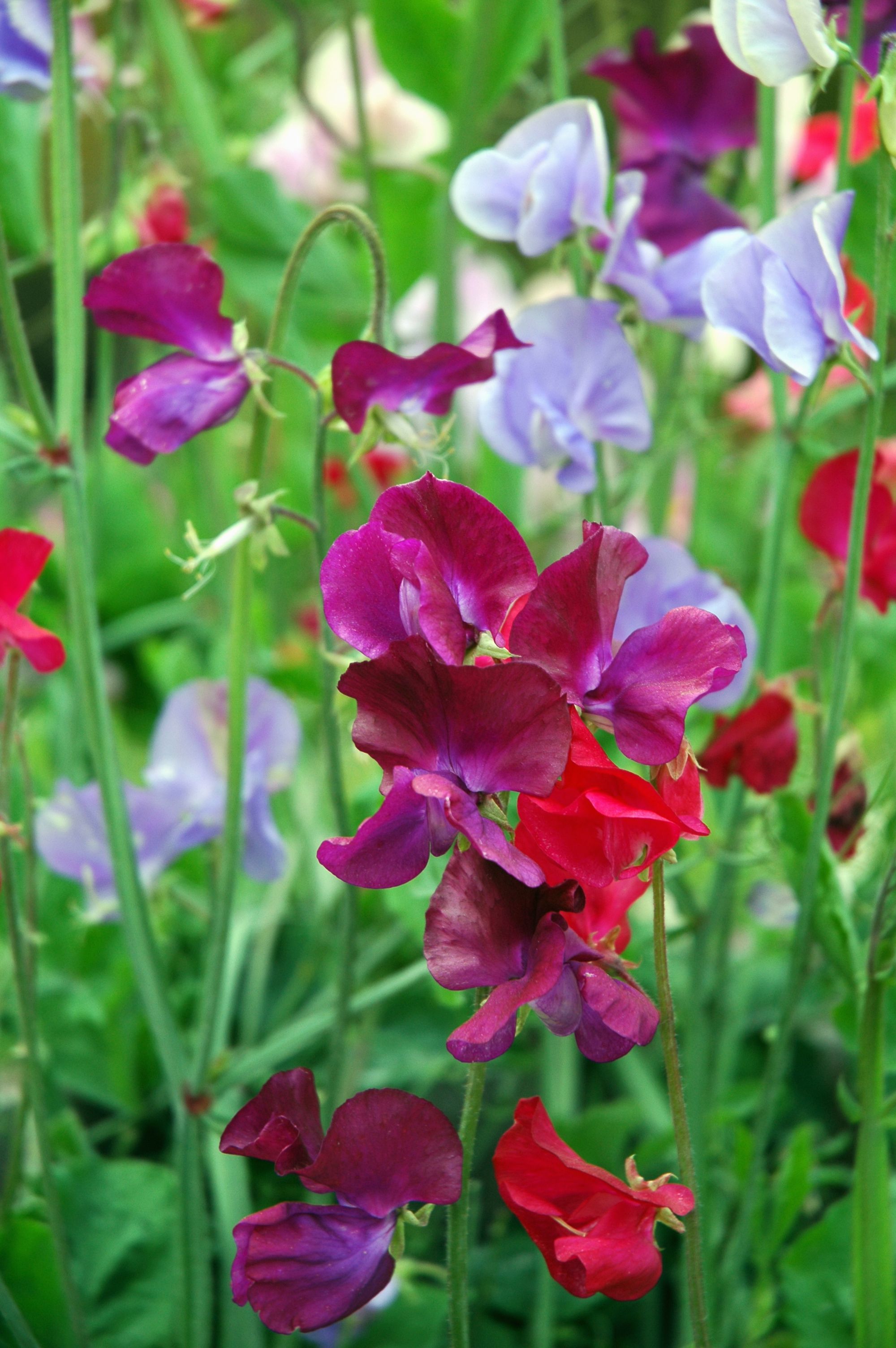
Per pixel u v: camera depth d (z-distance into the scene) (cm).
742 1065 98
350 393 69
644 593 79
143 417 71
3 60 78
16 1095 104
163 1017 77
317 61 133
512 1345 84
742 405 116
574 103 76
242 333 71
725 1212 87
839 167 76
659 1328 86
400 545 61
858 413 102
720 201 84
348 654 73
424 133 133
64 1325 79
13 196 97
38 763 117
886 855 75
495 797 62
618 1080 98
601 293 80
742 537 123
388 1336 82
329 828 106
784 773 77
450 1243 65
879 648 116
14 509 119
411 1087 95
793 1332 82
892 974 71
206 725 85
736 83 83
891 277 78
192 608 125
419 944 89
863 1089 73
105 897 84
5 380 111
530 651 62
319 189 134
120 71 86
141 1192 82
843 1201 80
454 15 97
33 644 69
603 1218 63
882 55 68
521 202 77
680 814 62
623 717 62
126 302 71
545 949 60
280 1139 63
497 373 76
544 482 130
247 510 71
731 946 108
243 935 92
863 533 71
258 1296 63
